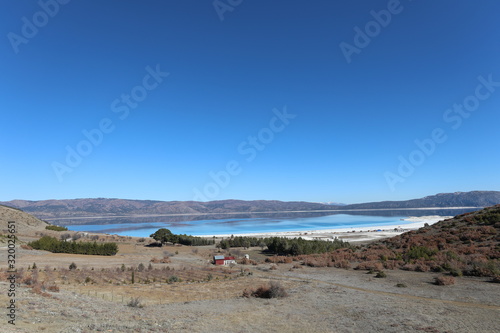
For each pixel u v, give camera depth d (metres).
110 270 44.81
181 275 41.53
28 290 22.62
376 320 17.67
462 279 29.75
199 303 24.16
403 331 15.46
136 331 14.83
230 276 40.62
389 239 65.25
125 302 24.31
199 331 15.82
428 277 31.97
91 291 28.72
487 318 17.14
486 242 43.81
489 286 26.08
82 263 51.94
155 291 30.06
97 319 16.80
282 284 33.50
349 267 43.72
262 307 22.36
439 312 18.72
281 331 16.17
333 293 27.14
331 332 15.88
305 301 24.19
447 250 42.56
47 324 14.10
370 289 28.42
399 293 25.94
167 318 18.69
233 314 20.09
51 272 40.16
